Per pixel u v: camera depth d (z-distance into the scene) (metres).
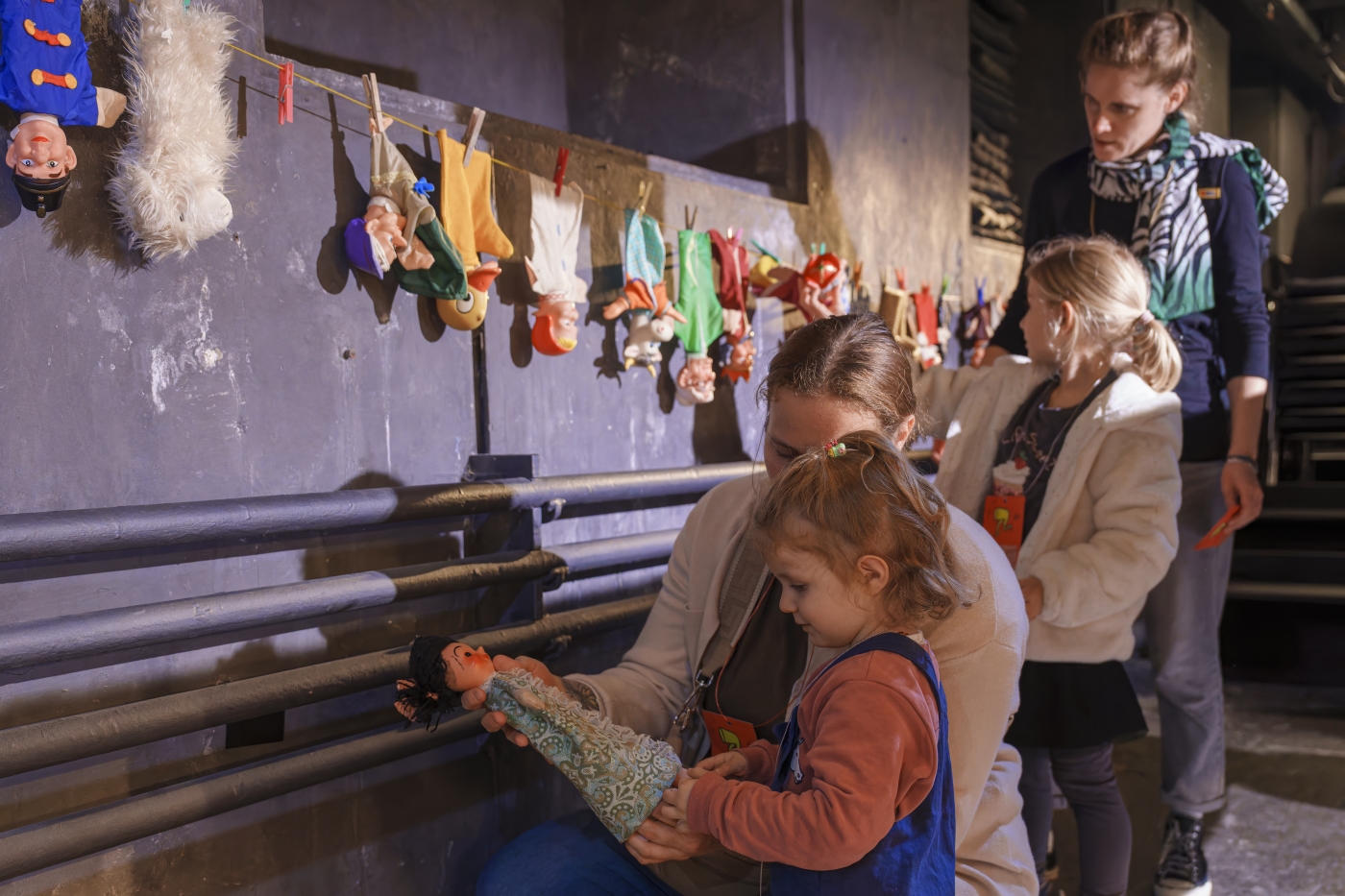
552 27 3.13
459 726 1.60
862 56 3.18
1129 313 1.88
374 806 1.60
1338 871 2.35
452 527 1.74
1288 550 3.90
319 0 2.42
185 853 1.36
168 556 1.33
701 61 3.03
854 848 1.00
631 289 2.04
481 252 1.73
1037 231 2.64
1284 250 6.75
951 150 3.76
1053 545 1.87
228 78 1.40
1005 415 2.04
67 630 1.13
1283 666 3.81
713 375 2.27
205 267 1.38
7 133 1.16
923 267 3.58
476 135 1.68
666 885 1.32
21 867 1.09
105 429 1.28
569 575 1.98
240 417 1.43
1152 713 3.45
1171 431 1.83
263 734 1.44
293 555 1.49
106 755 1.28
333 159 1.55
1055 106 4.85
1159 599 2.30
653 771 1.17
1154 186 2.35
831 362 1.21
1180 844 2.27
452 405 1.75
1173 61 2.25
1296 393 5.45
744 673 1.37
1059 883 2.32
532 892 1.31
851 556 1.09
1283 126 6.65
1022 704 1.88
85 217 1.25
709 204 2.46
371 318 1.61
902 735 1.04
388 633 1.63
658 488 2.03
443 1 2.74
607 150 2.25
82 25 1.23
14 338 1.19
